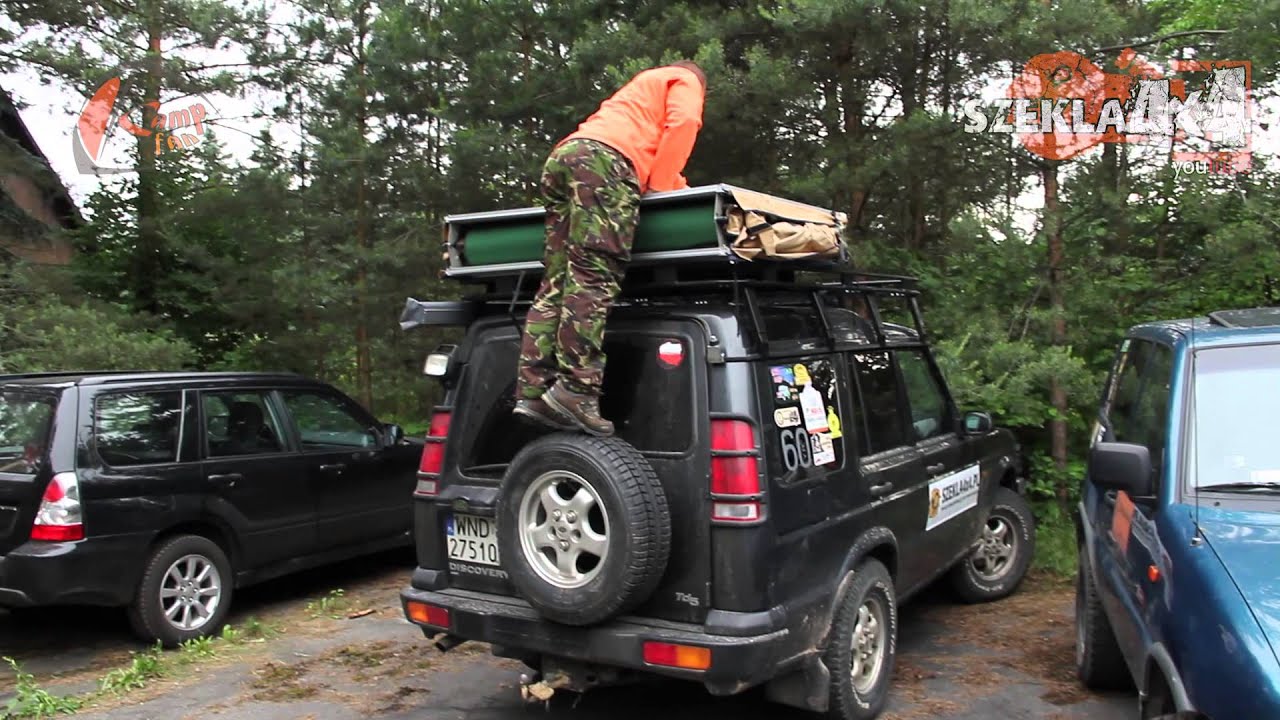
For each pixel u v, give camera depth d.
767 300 4.37
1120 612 3.97
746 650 3.64
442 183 10.43
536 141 9.41
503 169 9.37
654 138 4.05
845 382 4.67
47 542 5.55
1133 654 3.71
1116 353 5.45
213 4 12.15
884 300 8.38
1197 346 3.90
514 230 4.31
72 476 5.63
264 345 12.74
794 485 3.99
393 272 11.05
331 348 12.88
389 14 10.65
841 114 8.41
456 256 4.48
